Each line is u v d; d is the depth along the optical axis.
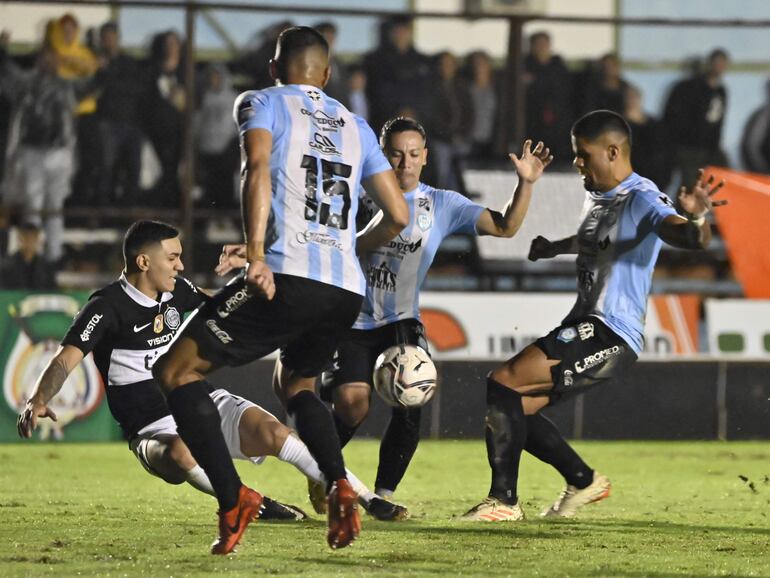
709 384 40.81
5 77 42.25
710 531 18.38
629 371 40.38
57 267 42.12
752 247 41.47
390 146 20.80
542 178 41.88
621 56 46.94
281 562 14.24
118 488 25.45
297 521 18.75
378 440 39.66
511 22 40.88
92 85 42.53
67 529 17.84
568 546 16.14
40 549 15.39
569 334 19.30
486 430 19.42
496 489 19.33
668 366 40.62
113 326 19.38
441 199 20.95
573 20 40.47
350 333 20.91
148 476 28.38
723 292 44.75
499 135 42.25
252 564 14.04
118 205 43.03
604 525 19.00
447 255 42.97
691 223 17.70
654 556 15.32
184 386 14.57
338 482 14.20
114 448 36.34
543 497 24.72
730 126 47.28
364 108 43.34
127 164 42.94
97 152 42.62
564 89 44.09
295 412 14.98
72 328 18.78
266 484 27.31
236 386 38.44
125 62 42.72
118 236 43.62
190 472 18.95
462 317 39.91
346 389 20.83
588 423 40.22
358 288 14.88
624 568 14.18
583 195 41.91
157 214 40.19
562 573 13.68
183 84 40.78
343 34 46.41
